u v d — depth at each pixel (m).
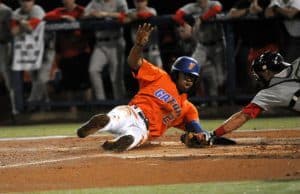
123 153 21.19
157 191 15.26
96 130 20.28
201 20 36.00
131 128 21.06
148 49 36.25
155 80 21.84
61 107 38.59
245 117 21.62
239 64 37.09
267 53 21.14
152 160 19.66
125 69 38.66
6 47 37.78
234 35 36.62
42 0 45.28
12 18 37.50
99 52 37.06
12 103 38.19
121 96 37.69
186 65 21.78
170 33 37.06
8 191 15.67
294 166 18.00
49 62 38.09
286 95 20.83
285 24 35.81
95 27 36.88
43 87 38.31
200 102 36.88
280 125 31.16
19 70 37.94
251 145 22.72
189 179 16.62
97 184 16.30
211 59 36.66
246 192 14.89
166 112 21.89
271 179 16.28
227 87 36.88
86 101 37.75
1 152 23.25
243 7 36.16
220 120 35.34
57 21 37.38
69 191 15.52
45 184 16.48
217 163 18.80
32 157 21.50
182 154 20.69
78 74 38.72
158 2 44.47
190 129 22.56
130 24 36.50
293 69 20.88
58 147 24.20
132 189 15.58
